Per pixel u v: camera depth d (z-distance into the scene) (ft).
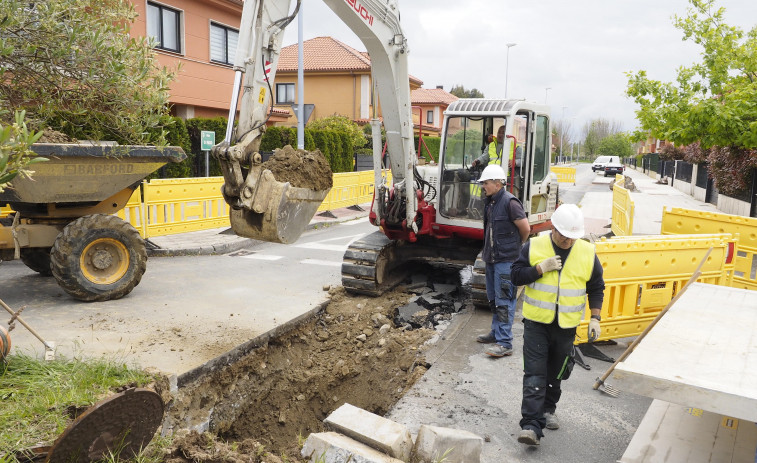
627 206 36.91
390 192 25.16
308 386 20.36
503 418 14.65
